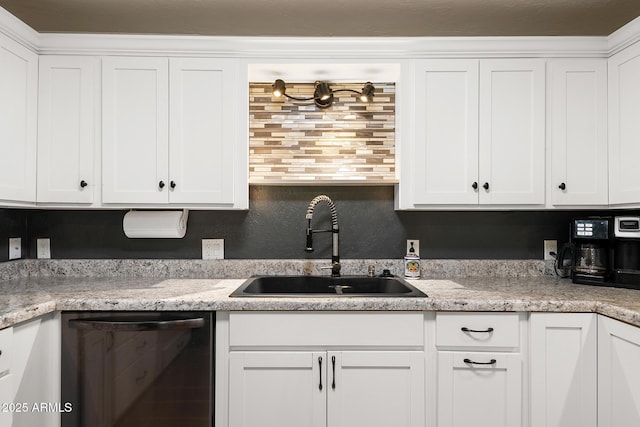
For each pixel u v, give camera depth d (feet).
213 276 7.47
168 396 5.36
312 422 5.37
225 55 6.59
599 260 6.56
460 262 7.48
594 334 5.31
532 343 5.33
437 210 6.99
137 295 5.69
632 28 5.89
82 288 6.23
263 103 7.61
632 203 5.96
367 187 7.64
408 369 5.40
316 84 7.41
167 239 7.59
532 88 6.52
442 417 5.37
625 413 4.83
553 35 7.29
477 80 6.55
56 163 6.47
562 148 6.50
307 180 7.17
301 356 5.37
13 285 6.48
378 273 7.54
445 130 6.57
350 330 5.40
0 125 5.70
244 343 5.40
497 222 7.59
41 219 7.50
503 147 6.53
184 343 5.39
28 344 4.99
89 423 5.36
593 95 6.50
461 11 6.59
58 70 6.48
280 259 7.59
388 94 7.64
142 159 6.51
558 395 5.31
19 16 6.68
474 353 5.40
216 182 6.55
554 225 7.56
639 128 5.86
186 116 6.54
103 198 6.47
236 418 5.36
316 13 6.66
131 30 7.16
